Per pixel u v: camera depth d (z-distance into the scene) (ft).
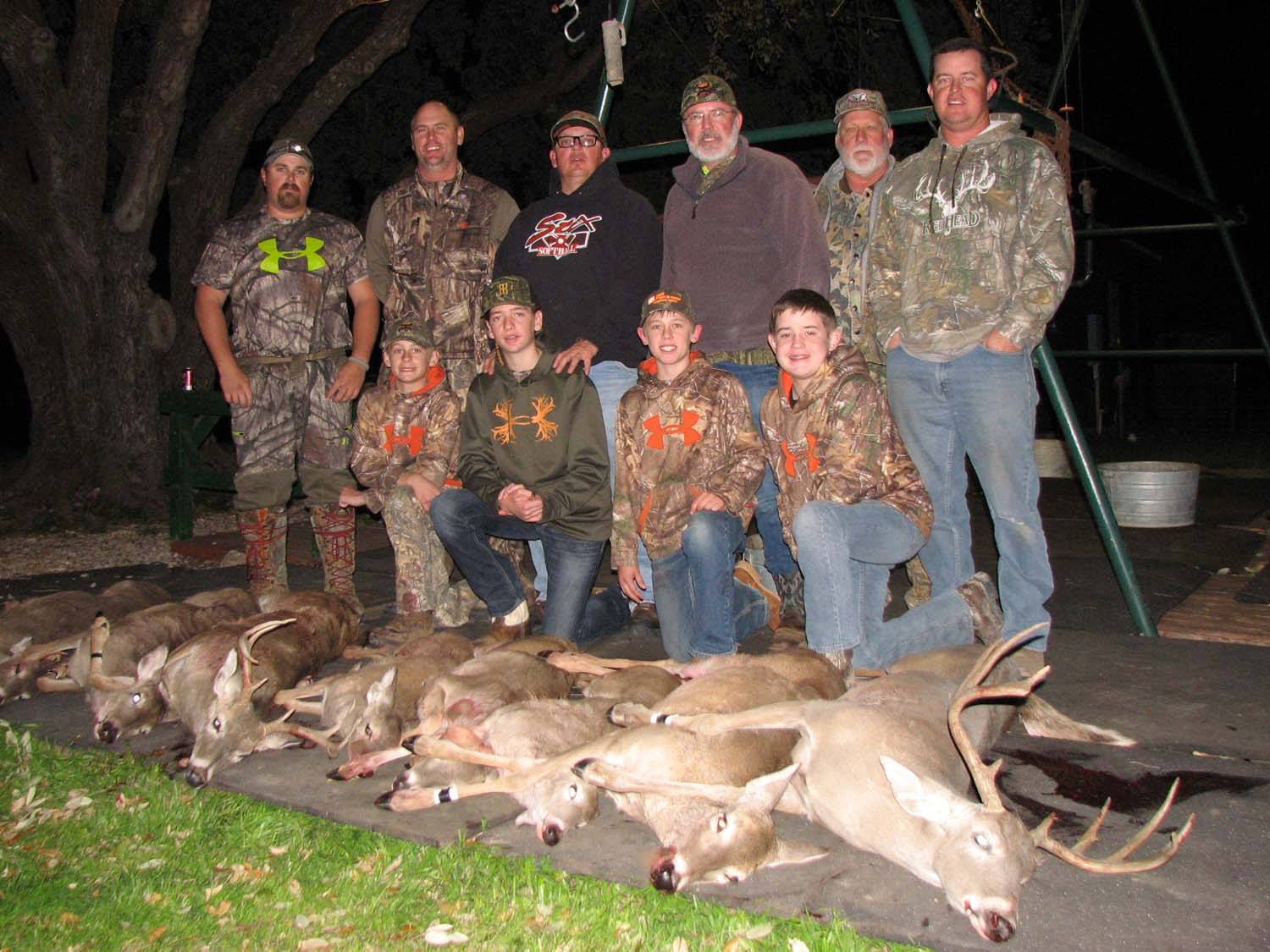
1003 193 16.34
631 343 19.88
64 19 46.60
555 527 18.37
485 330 21.39
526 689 13.66
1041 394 63.05
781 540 18.93
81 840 12.00
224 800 13.10
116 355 38.73
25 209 37.81
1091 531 29.76
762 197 18.71
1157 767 13.32
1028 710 14.28
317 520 22.33
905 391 17.11
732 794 10.60
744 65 47.88
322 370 22.25
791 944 9.47
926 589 19.57
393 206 21.90
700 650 17.07
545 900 10.50
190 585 26.55
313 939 9.94
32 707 16.49
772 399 16.98
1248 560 25.73
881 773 10.85
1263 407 74.84
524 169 57.67
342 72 40.45
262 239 22.06
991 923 9.36
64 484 38.91
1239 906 10.21
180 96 37.04
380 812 12.55
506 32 53.01
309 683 16.02
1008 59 20.89
